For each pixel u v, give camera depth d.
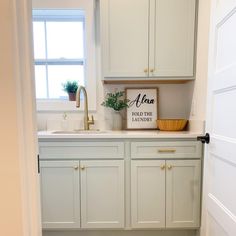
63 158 1.72
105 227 1.77
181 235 1.88
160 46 1.88
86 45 2.17
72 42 2.26
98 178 1.74
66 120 2.20
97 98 2.22
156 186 1.74
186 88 2.16
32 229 0.72
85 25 2.15
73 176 1.74
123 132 1.93
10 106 0.67
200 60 1.77
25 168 0.69
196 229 1.82
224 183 1.10
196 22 1.85
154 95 2.22
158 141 1.71
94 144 1.71
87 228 1.78
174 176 1.73
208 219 1.32
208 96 1.32
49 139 1.71
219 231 1.16
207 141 1.31
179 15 1.84
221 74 1.14
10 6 0.64
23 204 0.70
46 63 2.27
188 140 1.70
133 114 2.21
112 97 2.12
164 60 1.89
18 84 0.67
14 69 0.66
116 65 1.90
